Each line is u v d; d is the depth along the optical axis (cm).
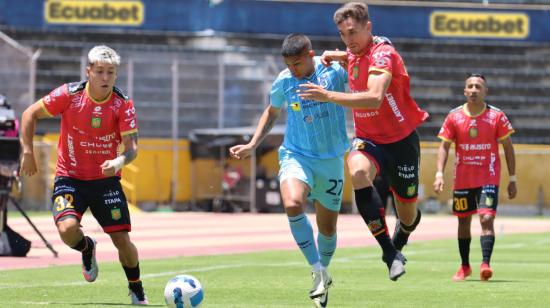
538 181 10081
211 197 9844
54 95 2300
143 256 4169
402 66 2328
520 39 11400
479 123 3216
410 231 2634
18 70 9994
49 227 6431
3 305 2228
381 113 2347
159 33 10956
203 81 10388
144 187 9931
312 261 2172
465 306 2330
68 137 2311
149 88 10256
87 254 2378
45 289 2650
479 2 11581
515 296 2578
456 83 11219
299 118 2295
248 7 11069
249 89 10488
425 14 11319
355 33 2227
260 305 2309
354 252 4484
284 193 2231
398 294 2622
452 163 9800
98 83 2255
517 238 5906
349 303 2388
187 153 10062
